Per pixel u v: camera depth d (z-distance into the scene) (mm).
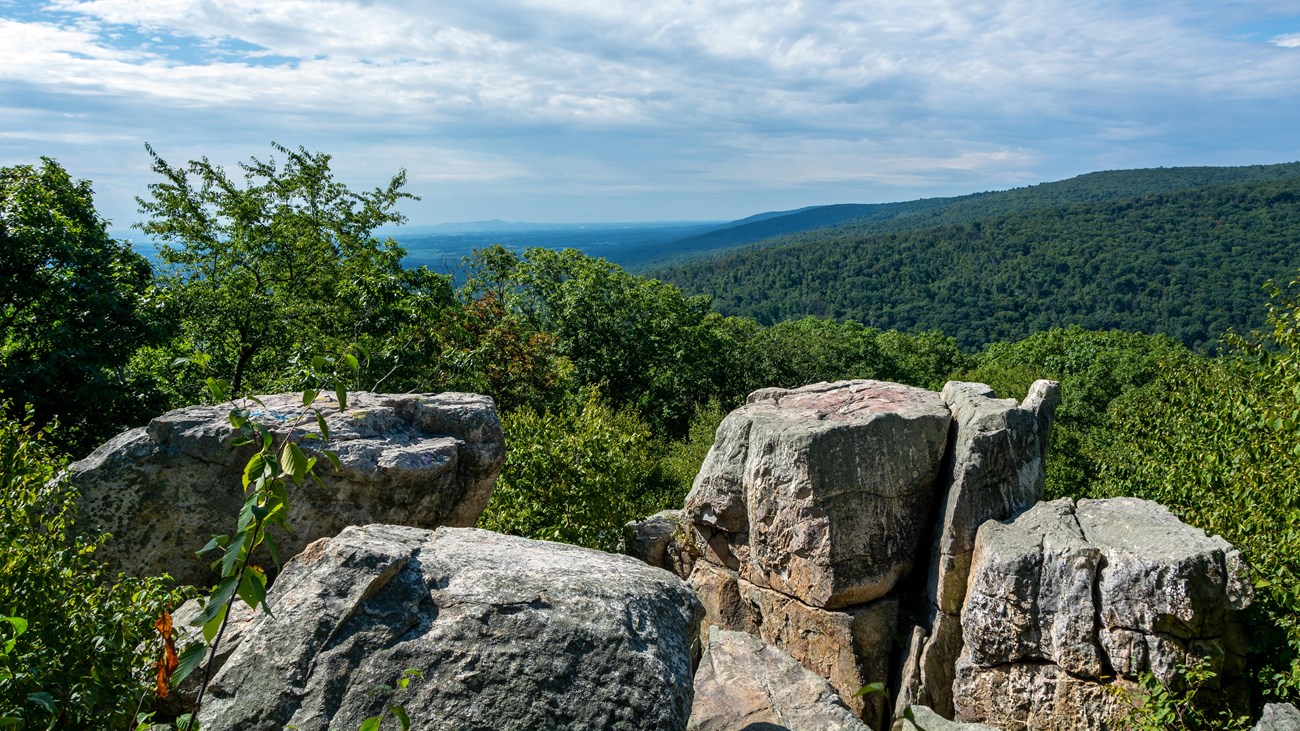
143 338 16500
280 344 21500
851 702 10648
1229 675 8773
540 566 5969
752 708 7410
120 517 8094
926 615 10734
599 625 5312
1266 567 9023
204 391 17484
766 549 11383
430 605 5348
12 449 6039
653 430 39031
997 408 10969
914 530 11125
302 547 8539
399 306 17719
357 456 8648
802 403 12633
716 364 46406
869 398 12430
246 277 22125
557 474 13227
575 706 4859
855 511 10836
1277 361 9836
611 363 40219
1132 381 41500
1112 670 9008
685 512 12656
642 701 4961
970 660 9898
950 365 68312
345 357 3256
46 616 4809
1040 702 9383
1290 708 7207
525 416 14664
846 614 10766
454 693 4801
